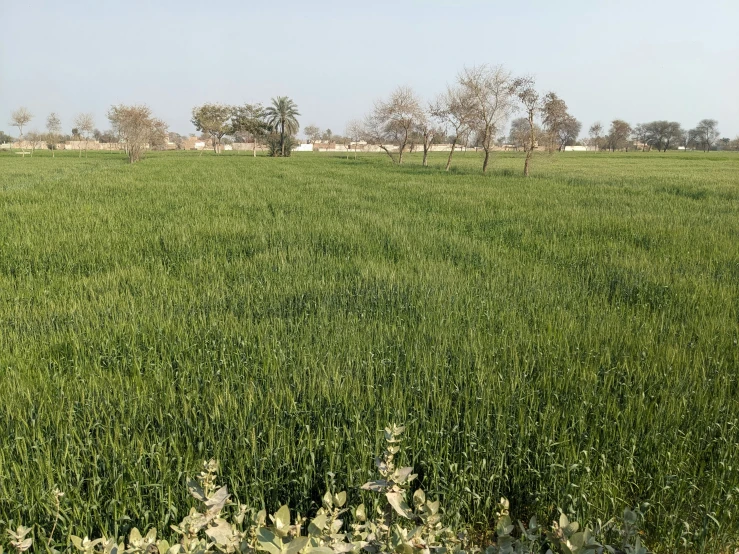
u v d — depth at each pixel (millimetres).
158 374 5551
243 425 4449
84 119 103438
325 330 6805
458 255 11648
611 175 40875
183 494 3801
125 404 4922
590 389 5211
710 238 13281
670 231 14008
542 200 21219
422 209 18547
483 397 4953
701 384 5418
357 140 86625
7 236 12227
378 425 4410
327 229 13781
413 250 11836
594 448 4324
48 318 7441
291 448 4246
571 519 3752
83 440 4355
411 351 6066
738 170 52656
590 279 9828
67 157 77750
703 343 6559
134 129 59531
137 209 16812
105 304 8016
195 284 9234
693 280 9367
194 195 21375
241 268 10172
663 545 3723
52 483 3775
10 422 4594
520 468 4145
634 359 6105
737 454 4293
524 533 2693
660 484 3994
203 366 5801
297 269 10055
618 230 14391
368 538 2549
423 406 4879
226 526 2330
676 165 64938
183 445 4336
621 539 3451
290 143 93188
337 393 5035
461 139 45875
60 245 11602
